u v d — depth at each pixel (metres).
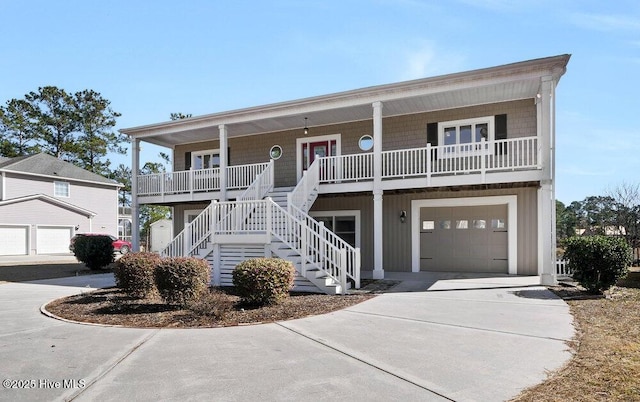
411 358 4.58
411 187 11.81
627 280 11.26
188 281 7.48
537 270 12.35
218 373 4.14
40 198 27.94
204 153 17.86
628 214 19.59
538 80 10.37
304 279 9.61
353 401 3.45
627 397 3.48
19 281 12.37
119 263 8.80
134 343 5.28
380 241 11.90
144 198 16.22
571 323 6.20
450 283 10.73
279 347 5.05
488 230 13.18
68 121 43.41
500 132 12.66
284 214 10.27
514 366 4.29
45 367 4.36
